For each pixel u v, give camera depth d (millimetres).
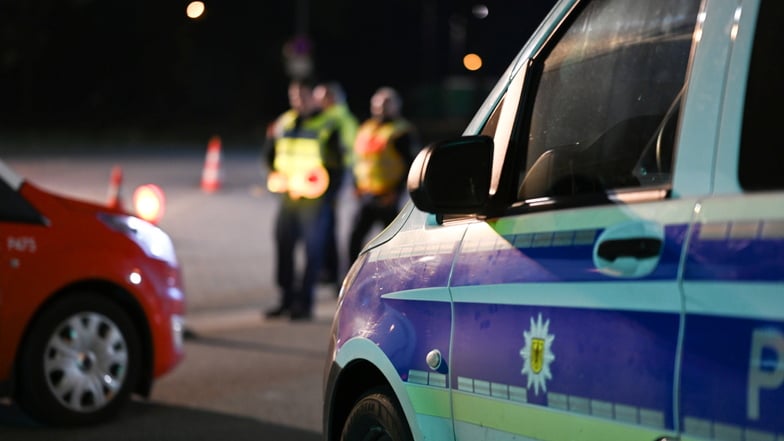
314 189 12266
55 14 58281
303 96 12383
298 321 12352
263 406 8289
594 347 2980
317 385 9016
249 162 38656
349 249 13914
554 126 3496
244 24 67062
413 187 3543
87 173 30297
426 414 3834
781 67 2730
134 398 8594
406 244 4156
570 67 3510
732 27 2846
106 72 61000
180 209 22562
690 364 2670
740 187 2682
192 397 8617
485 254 3557
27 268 7391
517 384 3309
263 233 19234
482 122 3881
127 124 61969
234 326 12000
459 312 3664
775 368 2463
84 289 7770
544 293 3195
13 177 7562
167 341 8109
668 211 2828
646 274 2818
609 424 2920
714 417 2602
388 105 13680
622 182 3113
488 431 3480
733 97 2775
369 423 4305
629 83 3219
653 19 3193
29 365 7406
